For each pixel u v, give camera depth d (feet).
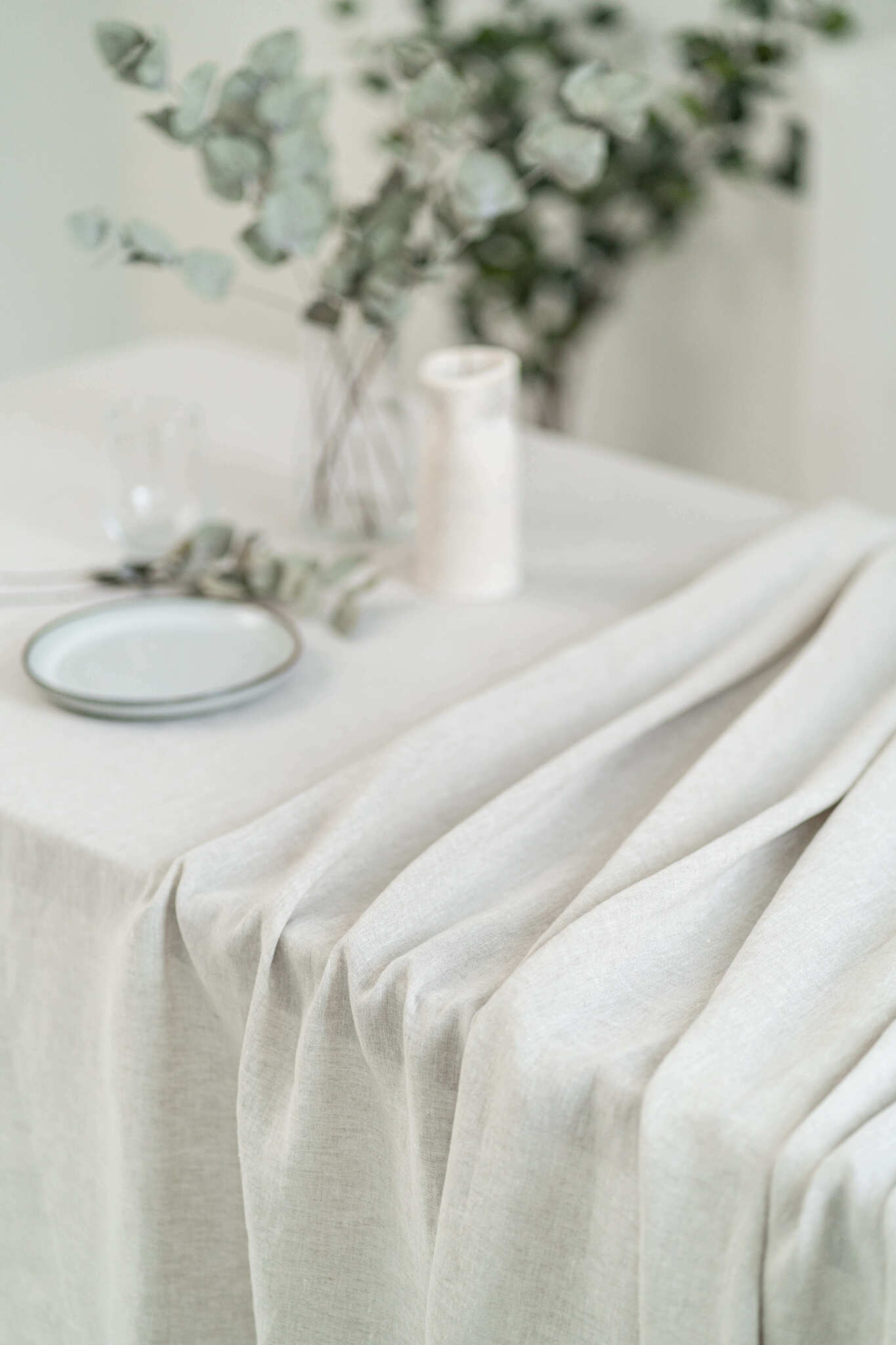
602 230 9.09
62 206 10.72
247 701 3.50
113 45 3.69
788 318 8.90
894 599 3.80
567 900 2.77
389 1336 2.79
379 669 3.72
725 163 8.52
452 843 2.84
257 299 10.14
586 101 3.70
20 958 3.11
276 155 3.82
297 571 3.96
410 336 10.33
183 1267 2.99
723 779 3.06
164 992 2.84
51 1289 3.33
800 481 9.22
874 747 3.10
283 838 2.94
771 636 3.70
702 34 8.26
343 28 9.81
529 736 3.33
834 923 2.60
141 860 2.90
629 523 4.64
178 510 4.09
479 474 3.99
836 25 7.76
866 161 7.84
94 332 11.22
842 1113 2.15
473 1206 2.37
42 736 3.36
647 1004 2.48
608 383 9.86
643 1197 2.20
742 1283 2.14
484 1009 2.40
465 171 3.73
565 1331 2.43
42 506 4.60
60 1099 3.14
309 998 2.65
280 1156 2.68
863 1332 2.10
